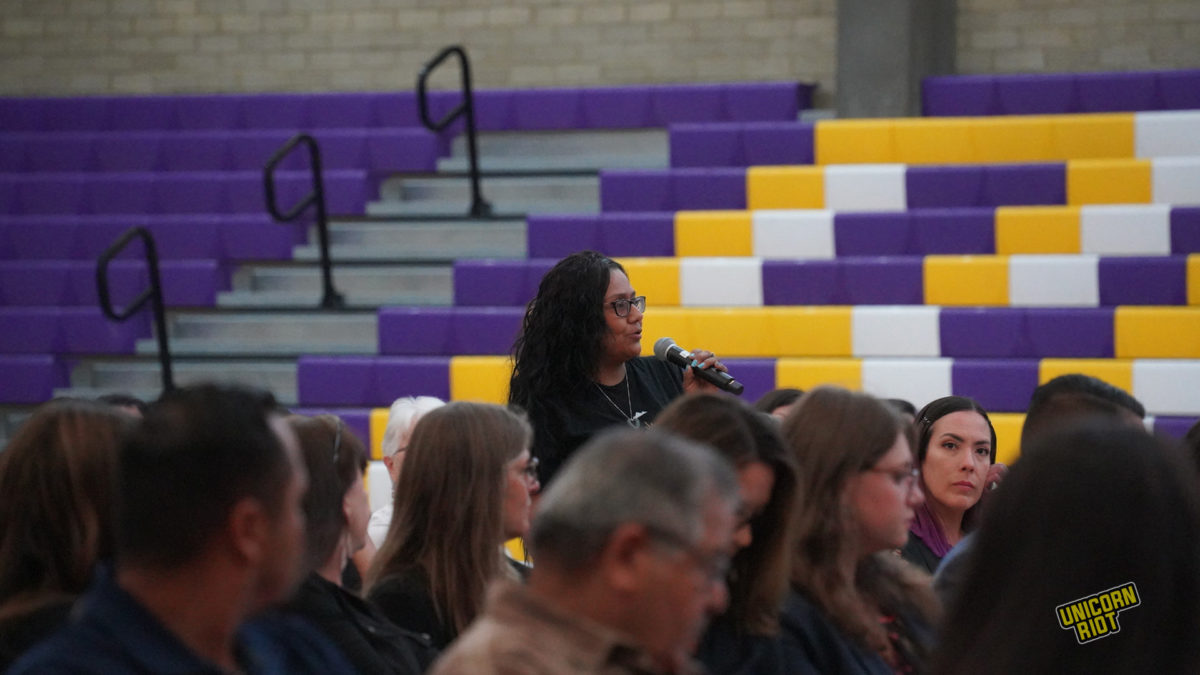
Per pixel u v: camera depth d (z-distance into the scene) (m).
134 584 3.62
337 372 15.59
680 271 15.88
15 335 17.47
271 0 21.61
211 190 18.77
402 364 15.42
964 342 14.76
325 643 4.49
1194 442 6.55
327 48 21.52
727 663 4.88
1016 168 16.17
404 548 5.92
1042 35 19.16
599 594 3.41
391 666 5.39
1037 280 15.07
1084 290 14.97
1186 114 16.34
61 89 22.16
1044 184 16.08
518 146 19.44
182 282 17.62
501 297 16.41
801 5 19.88
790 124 17.41
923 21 18.34
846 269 15.49
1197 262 14.69
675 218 16.50
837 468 5.21
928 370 14.38
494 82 21.05
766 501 4.91
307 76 21.58
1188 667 3.24
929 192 16.39
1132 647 3.22
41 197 19.20
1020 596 3.29
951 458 7.88
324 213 17.05
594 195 18.59
